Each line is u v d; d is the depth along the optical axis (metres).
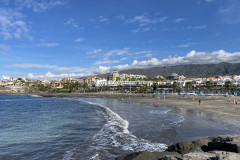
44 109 50.06
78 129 21.20
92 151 13.22
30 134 19.56
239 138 11.88
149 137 16.31
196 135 16.34
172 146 12.14
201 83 174.75
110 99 90.44
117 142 15.17
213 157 8.23
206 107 38.59
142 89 155.38
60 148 14.35
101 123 24.66
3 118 33.19
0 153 13.61
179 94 109.62
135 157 9.81
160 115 29.50
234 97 79.56
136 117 28.41
